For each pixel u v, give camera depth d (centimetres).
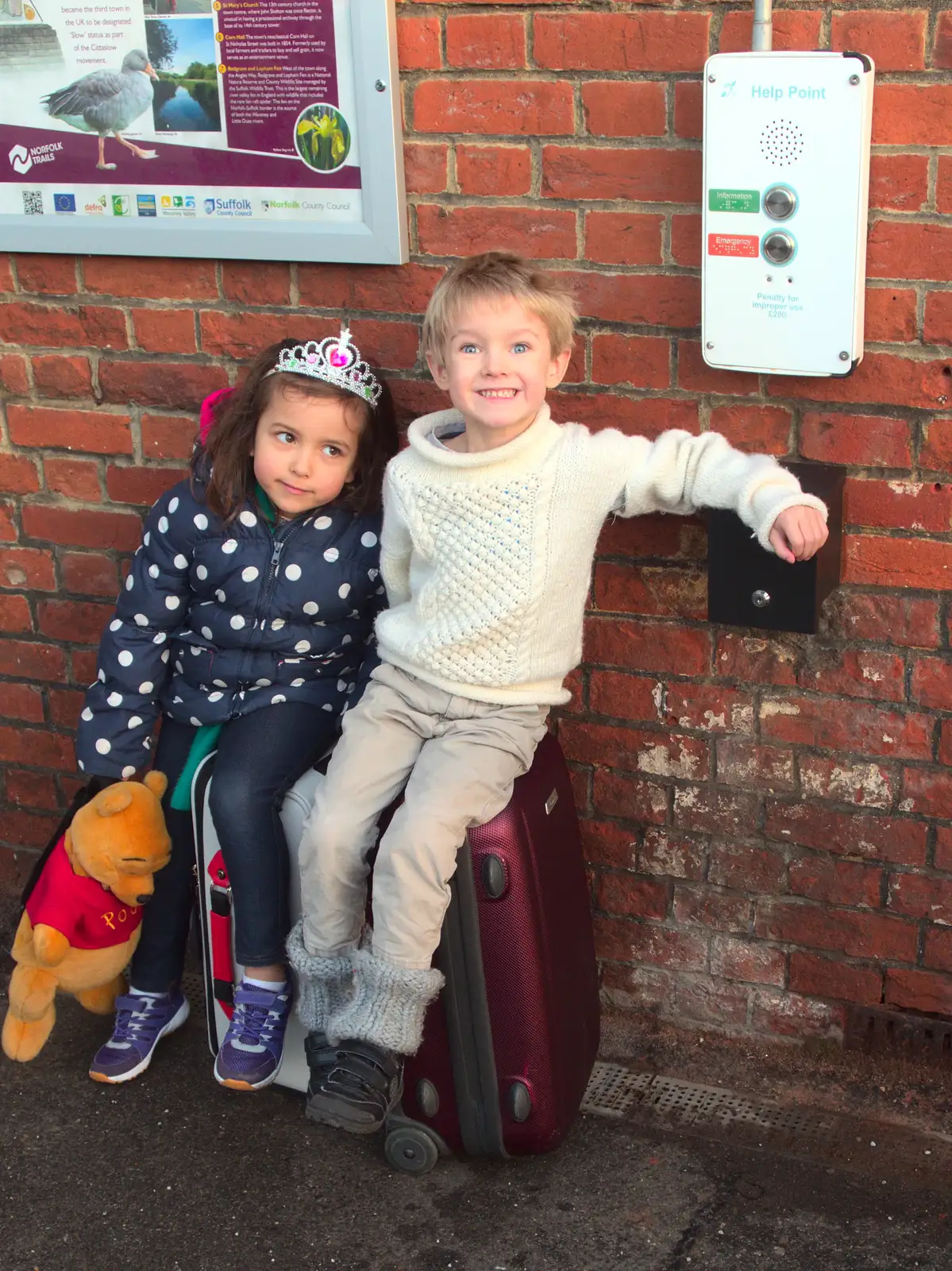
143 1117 212
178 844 217
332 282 208
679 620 205
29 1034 215
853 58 168
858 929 211
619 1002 229
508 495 184
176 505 205
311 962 190
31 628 247
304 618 207
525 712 192
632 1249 186
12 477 238
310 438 196
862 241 176
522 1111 191
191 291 216
